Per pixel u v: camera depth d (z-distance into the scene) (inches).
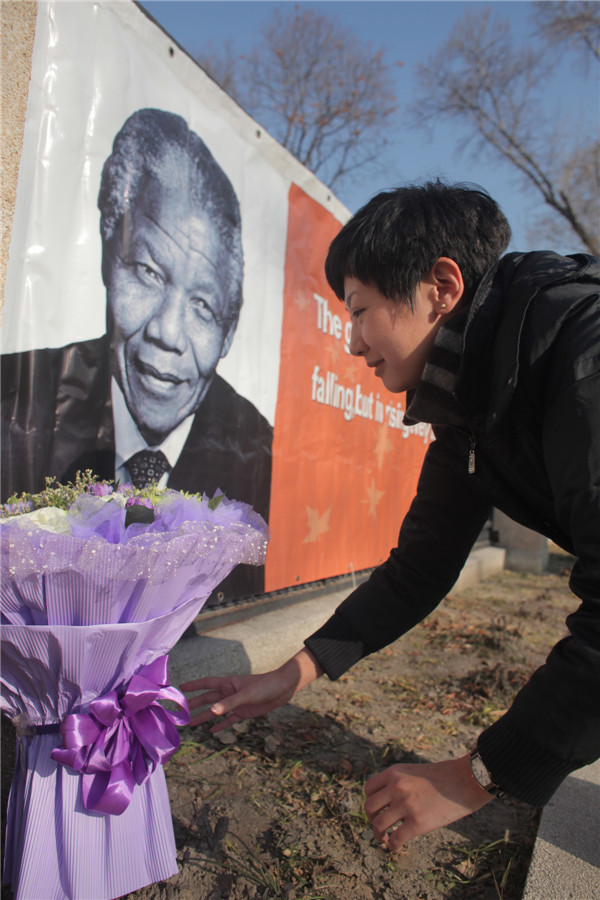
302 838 70.4
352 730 99.2
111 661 50.4
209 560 53.3
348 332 159.6
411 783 44.6
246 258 118.3
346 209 155.0
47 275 77.3
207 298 107.4
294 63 718.5
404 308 48.2
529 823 77.7
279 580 134.7
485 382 47.8
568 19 581.0
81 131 81.1
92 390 84.4
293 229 133.2
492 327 46.3
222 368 112.7
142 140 91.1
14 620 48.2
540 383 42.8
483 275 48.0
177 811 73.7
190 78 100.7
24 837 49.7
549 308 42.7
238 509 60.9
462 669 132.5
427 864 68.1
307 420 142.6
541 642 158.2
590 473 38.6
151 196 93.5
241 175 115.7
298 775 83.9
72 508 48.6
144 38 90.7
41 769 50.9
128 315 90.1
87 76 81.5
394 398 189.6
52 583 46.2
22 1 57.6
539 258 47.7
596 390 39.0
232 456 116.7
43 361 77.2
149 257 93.4
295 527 140.2
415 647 147.7
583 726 39.1
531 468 47.8
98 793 50.5
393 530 194.7
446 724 104.0
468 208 47.6
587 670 38.4
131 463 92.2
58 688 49.8
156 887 61.0
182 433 103.0
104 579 46.3
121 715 51.7
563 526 43.4
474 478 57.2
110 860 51.8
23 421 74.7
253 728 96.7
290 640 122.4
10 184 57.6
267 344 126.6
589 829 69.3
